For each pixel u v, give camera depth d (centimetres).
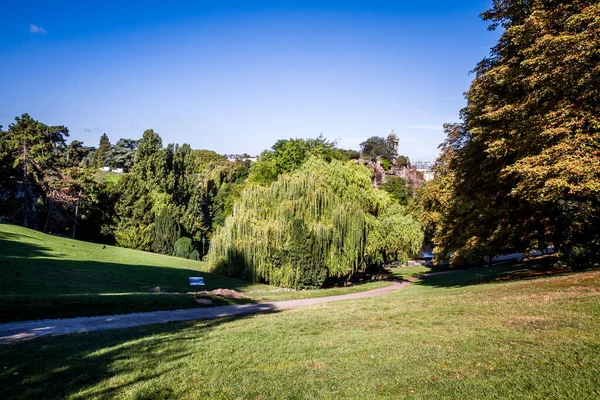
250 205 3381
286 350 897
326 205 3209
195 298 2109
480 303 1238
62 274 2455
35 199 5562
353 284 3694
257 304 2142
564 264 2030
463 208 2231
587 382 510
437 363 686
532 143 1531
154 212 5750
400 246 3494
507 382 550
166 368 796
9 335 1195
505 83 1745
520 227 2066
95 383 712
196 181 6806
